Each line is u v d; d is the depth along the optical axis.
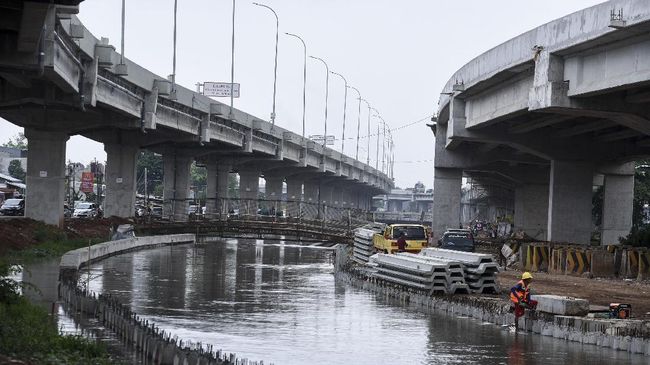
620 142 60.66
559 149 60.34
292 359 21.80
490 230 118.25
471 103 62.06
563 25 41.03
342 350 23.41
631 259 50.19
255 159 113.00
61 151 62.44
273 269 51.53
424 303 34.56
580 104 41.78
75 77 48.47
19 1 29.08
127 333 23.80
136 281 40.00
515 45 47.59
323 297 36.84
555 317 28.00
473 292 37.00
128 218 76.56
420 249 54.12
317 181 164.62
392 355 22.92
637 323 27.25
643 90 40.28
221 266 51.72
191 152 95.94
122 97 59.97
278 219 89.06
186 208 91.19
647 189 98.50
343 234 79.81
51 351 19.23
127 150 78.69
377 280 41.50
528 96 47.66
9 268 26.92
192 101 78.25
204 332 25.69
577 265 51.72
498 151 79.19
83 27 45.69
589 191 60.25
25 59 37.47
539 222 96.25
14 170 162.00
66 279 33.19
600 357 23.27
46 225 58.84
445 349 24.12
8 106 55.97
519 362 22.31
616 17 34.56
